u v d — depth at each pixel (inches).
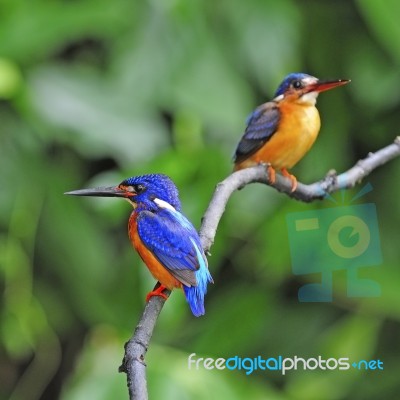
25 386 452.1
